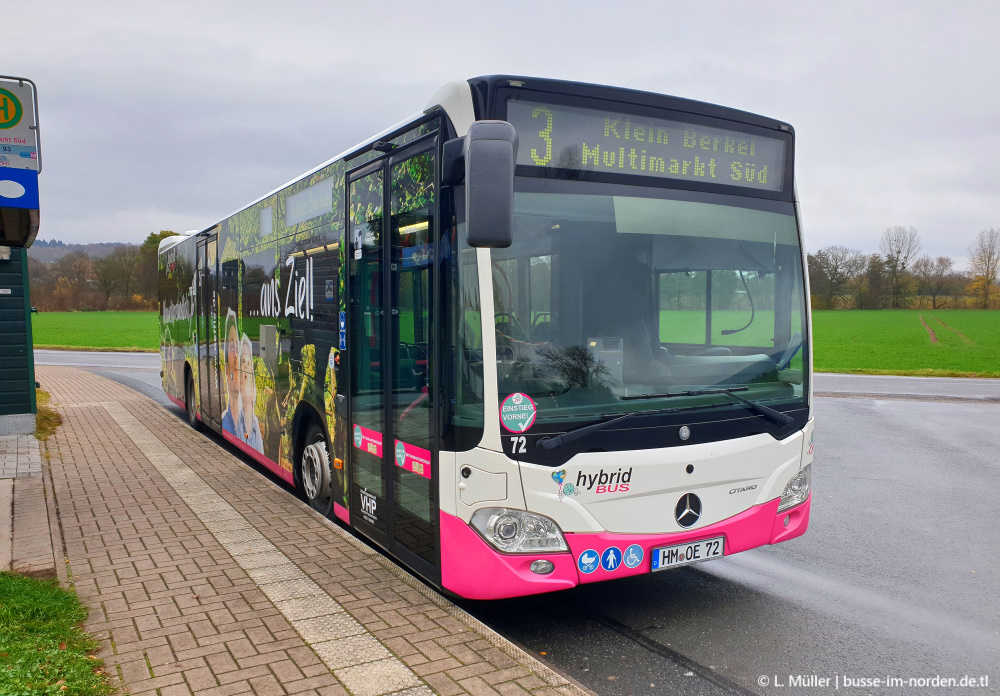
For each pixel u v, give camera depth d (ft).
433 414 14.39
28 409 36.22
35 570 16.87
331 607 14.80
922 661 14.10
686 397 14.58
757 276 15.99
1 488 25.08
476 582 13.53
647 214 14.75
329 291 20.25
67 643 12.98
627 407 14.08
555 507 13.39
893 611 16.61
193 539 19.31
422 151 15.01
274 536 19.56
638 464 13.94
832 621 16.01
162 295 48.60
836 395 63.41
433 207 14.46
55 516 21.54
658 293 14.71
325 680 11.84
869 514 25.12
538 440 13.33
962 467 33.09
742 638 15.07
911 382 77.51
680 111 15.28
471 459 13.46
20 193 20.53
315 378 21.44
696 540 14.65
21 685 11.09
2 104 20.24
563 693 11.52
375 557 17.79
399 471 16.06
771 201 16.40
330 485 21.30
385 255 16.66
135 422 41.73
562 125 14.10
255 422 27.84
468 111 13.65
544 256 13.71
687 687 13.00
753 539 15.39
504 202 12.00
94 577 16.48
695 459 14.51
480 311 13.21
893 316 229.04
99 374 79.25
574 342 13.83
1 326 35.58
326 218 20.48
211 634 13.53
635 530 14.03
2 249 35.32
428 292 14.61
